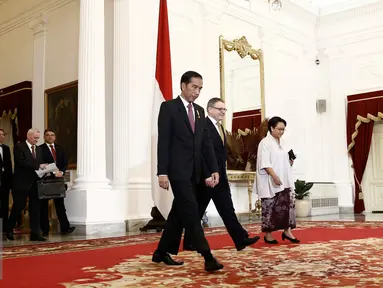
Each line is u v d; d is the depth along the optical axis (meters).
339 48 13.57
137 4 8.62
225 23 10.92
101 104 7.88
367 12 13.06
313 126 13.61
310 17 13.68
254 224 8.97
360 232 6.60
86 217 7.35
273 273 3.32
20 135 10.55
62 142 9.55
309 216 11.92
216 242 5.66
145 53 8.66
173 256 4.32
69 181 9.28
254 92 11.36
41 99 10.23
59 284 3.02
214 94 10.25
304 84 13.49
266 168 5.28
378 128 13.04
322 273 3.29
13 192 6.63
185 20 9.80
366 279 3.03
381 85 12.77
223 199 4.44
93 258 4.33
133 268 3.65
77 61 9.41
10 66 11.41
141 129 8.42
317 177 13.48
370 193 13.05
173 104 3.64
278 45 12.55
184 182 3.50
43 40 10.33
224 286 2.86
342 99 13.48
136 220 7.89
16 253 4.83
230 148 10.38
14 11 11.25
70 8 9.73
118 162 8.15
